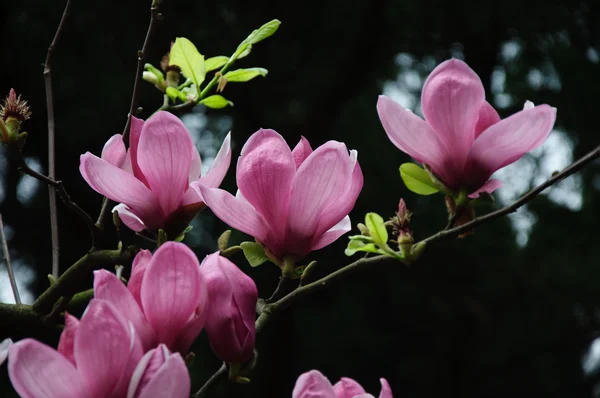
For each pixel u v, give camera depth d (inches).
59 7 392.5
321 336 460.1
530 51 492.4
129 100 388.8
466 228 78.7
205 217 417.1
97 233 87.1
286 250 77.0
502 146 77.8
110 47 404.8
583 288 486.6
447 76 78.5
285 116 457.1
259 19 438.3
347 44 470.3
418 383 482.9
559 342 488.7
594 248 490.0
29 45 394.3
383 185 435.8
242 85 439.8
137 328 60.7
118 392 56.1
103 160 78.2
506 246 483.2
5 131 79.6
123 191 79.3
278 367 409.1
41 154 395.9
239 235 354.6
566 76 480.4
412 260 78.8
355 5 457.4
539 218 491.5
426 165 80.7
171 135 78.5
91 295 98.2
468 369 492.4
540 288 485.7
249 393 409.1
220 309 67.3
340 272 78.8
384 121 79.4
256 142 76.3
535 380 514.3
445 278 473.1
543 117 76.0
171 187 79.9
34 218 401.1
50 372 54.6
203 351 408.8
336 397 64.8
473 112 78.4
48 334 94.0
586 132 487.5
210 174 80.9
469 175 79.2
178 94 108.5
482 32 487.5
